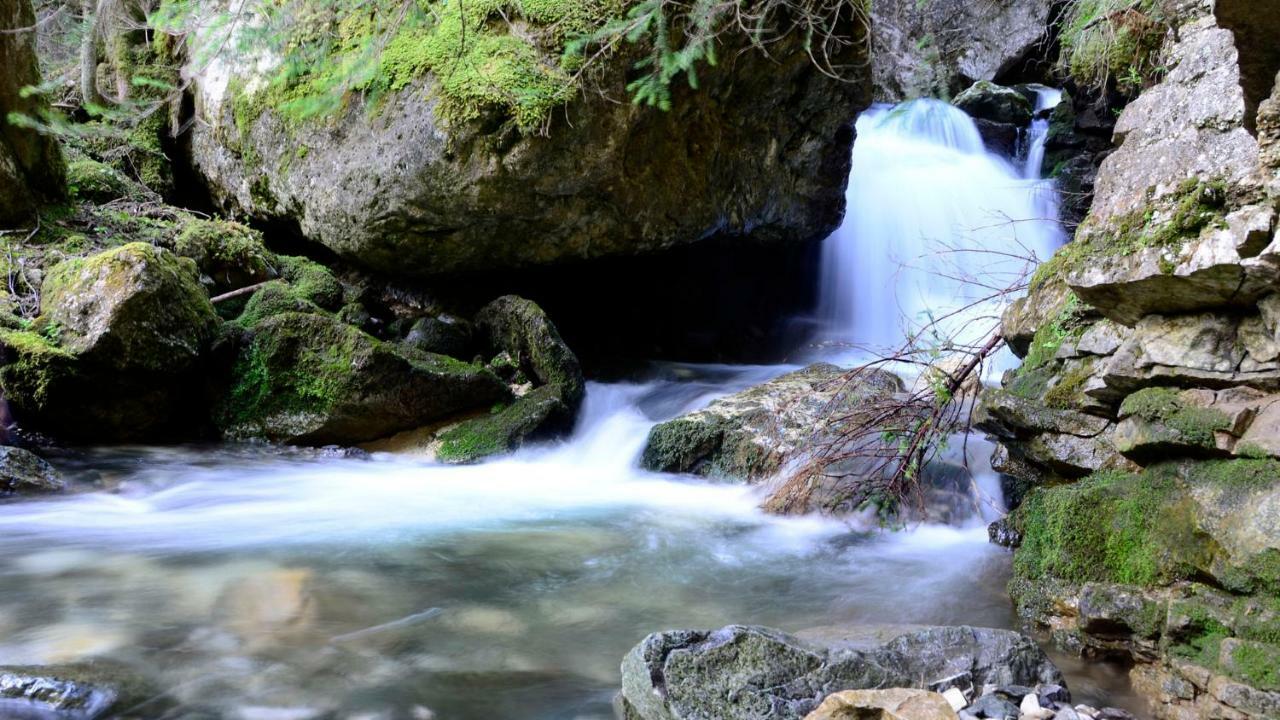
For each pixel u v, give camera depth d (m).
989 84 12.73
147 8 8.09
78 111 9.04
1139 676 2.73
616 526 4.88
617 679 2.85
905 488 4.85
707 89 6.61
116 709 2.51
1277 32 2.22
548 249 7.11
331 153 7.17
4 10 6.68
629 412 7.05
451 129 6.24
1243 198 2.47
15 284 6.51
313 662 2.91
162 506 5.09
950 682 2.49
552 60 6.12
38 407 5.78
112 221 7.65
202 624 3.20
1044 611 3.19
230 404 6.75
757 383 7.58
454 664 2.94
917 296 9.83
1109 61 5.15
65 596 3.45
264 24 4.96
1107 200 3.82
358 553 4.21
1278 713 2.17
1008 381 4.08
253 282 7.63
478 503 5.40
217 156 8.58
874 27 7.64
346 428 6.65
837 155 8.11
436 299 8.07
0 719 2.41
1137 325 2.92
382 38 5.02
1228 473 2.52
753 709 2.27
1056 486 3.56
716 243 8.22
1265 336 2.49
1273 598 2.32
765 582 3.92
